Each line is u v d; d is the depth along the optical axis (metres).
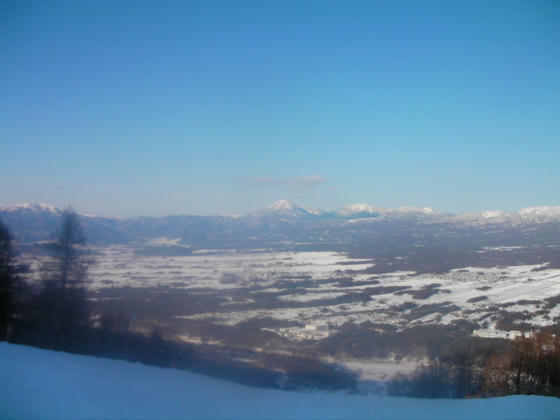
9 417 9.55
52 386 12.42
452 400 13.88
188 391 14.13
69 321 23.23
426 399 14.13
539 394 15.35
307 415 11.68
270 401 13.39
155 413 10.95
